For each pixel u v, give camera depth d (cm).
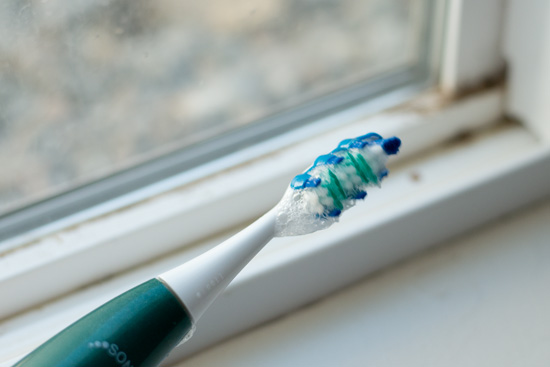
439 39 35
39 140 34
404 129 35
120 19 34
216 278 25
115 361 24
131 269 33
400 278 34
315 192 24
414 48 36
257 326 33
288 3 38
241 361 32
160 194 33
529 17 33
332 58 38
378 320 33
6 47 32
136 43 34
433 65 36
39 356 24
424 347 32
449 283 34
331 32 39
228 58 37
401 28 37
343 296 34
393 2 37
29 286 32
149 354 24
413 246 34
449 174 35
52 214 33
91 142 35
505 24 34
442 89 36
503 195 35
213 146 35
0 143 33
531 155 35
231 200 33
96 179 34
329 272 33
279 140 35
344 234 32
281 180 33
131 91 35
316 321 33
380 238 33
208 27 36
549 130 35
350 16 38
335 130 35
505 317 33
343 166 25
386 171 25
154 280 25
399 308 33
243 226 34
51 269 32
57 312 32
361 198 25
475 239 35
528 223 36
